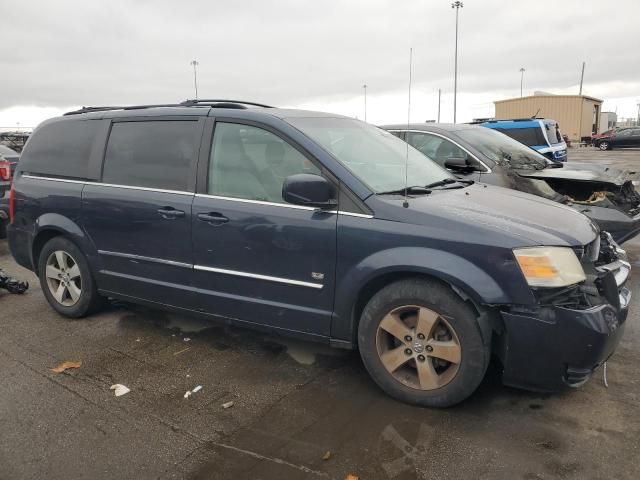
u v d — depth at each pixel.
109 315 4.94
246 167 3.79
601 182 5.91
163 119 4.24
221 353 4.11
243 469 2.75
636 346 4.06
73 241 4.68
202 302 4.01
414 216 3.20
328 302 3.47
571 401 3.30
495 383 3.55
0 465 2.80
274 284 3.64
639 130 35.94
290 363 3.93
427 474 2.67
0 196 8.00
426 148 6.68
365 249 3.27
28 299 5.49
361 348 3.42
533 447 2.86
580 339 2.90
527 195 4.07
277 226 3.56
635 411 3.17
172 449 2.92
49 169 4.89
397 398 3.35
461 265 3.02
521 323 2.96
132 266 4.33
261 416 3.23
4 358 4.07
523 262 2.94
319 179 3.32
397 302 3.24
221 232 3.78
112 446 2.96
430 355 3.22
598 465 2.70
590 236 3.28
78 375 3.79
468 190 3.95
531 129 10.81
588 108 44.88
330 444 2.94
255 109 3.99
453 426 3.08
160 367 3.90
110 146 4.50
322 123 4.05
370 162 3.81
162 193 4.09
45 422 3.19
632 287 5.56
